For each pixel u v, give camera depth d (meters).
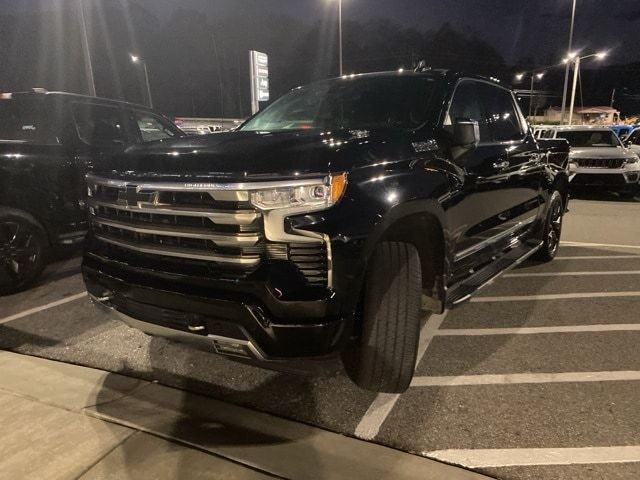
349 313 2.42
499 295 4.79
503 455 2.46
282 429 2.68
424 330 3.96
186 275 2.50
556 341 3.75
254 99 17.84
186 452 2.48
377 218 2.46
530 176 4.75
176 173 2.50
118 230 2.86
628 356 3.49
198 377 3.26
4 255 4.70
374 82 3.94
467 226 3.51
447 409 2.86
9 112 4.98
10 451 2.50
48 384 3.16
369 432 2.65
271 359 2.40
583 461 2.41
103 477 2.32
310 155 2.46
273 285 2.31
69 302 4.64
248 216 2.33
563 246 6.95
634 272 5.57
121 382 3.19
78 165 5.12
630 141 15.19
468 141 3.13
